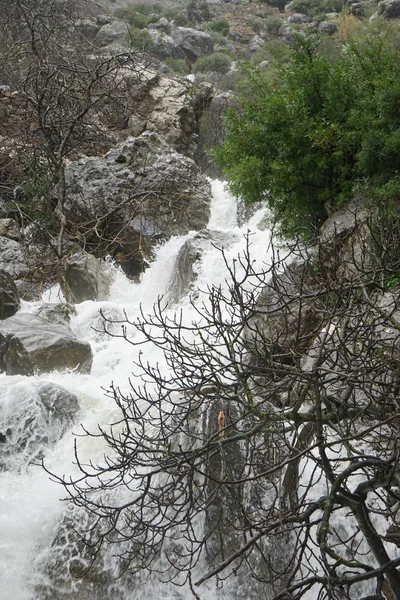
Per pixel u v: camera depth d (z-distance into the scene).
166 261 15.27
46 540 7.65
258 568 6.98
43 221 15.08
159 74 21.73
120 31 32.66
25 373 10.29
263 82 11.87
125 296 14.95
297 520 4.21
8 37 20.92
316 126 10.38
